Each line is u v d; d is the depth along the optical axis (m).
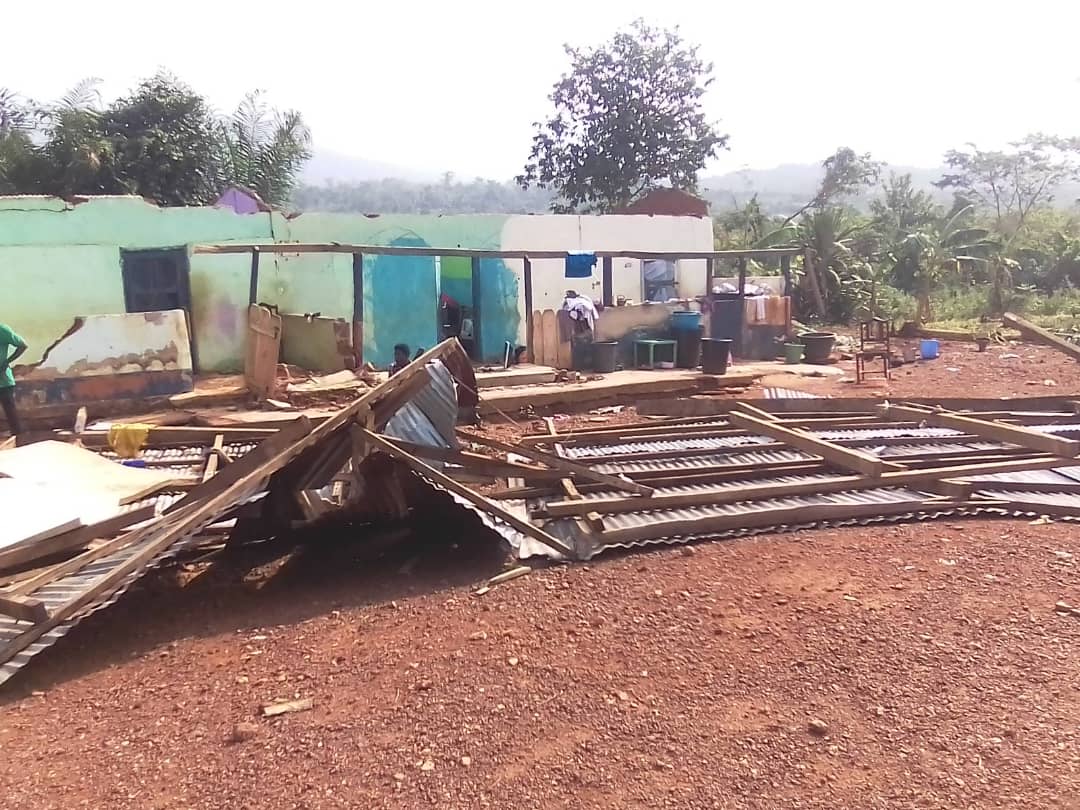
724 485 7.07
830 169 33.75
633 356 15.33
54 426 10.13
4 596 4.46
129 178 20.09
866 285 26.58
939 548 5.84
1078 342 18.95
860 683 4.01
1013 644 4.37
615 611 4.92
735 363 16.16
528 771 3.37
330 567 5.99
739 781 3.28
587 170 28.73
